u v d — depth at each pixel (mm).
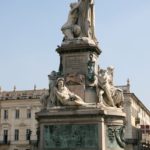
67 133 17328
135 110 69812
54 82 18828
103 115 17047
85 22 20094
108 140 17312
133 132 65750
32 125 69438
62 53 19562
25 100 70562
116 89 19031
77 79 18656
